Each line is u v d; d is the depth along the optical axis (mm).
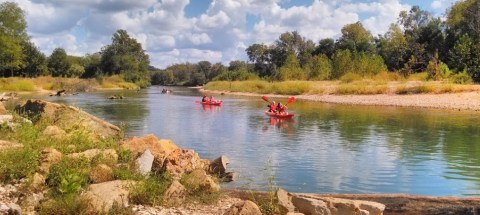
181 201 8141
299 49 117938
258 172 12227
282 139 18031
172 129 21094
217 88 73438
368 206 7754
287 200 8172
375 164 13328
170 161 10281
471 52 48625
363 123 23359
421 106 32625
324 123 23547
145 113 29562
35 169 8398
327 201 7910
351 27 112812
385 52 87438
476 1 70875
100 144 11422
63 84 68938
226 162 12562
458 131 19953
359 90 43688
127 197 7672
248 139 18031
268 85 59500
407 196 8555
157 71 146375
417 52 74688
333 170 12555
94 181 8430
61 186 7305
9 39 68375
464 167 12914
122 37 129000
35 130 11875
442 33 78938
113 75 103125
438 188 10797
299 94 51281
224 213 7191
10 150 9000
